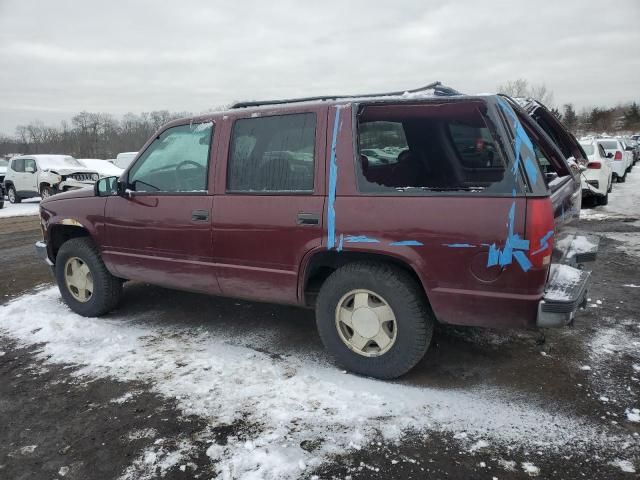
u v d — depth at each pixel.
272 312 4.78
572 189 3.67
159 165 4.10
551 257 2.82
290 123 3.46
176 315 4.77
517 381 3.28
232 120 3.71
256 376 3.47
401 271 3.19
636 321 4.25
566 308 2.74
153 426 2.91
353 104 3.26
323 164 3.28
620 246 7.18
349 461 2.55
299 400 3.13
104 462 2.62
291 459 2.57
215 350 3.93
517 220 2.74
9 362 3.88
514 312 2.83
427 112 3.44
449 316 3.01
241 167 3.64
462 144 4.16
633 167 28.69
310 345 3.98
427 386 3.26
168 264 4.05
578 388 3.17
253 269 3.61
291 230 3.38
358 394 3.17
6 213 15.42
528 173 2.76
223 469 2.52
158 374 3.55
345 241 3.19
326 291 3.40
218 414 3.01
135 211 4.17
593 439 2.65
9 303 5.41
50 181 17.00
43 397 3.30
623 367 3.43
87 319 4.73
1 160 25.36
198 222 3.80
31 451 2.74
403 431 2.78
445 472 2.45
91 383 3.46
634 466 2.44
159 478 2.48
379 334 3.28
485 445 2.64
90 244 4.67
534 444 2.63
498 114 2.86
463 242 2.87
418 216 2.98
